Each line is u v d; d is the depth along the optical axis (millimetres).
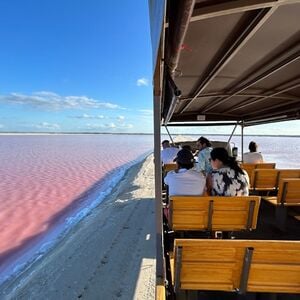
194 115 10359
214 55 3512
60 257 6160
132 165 29203
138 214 8711
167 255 3658
